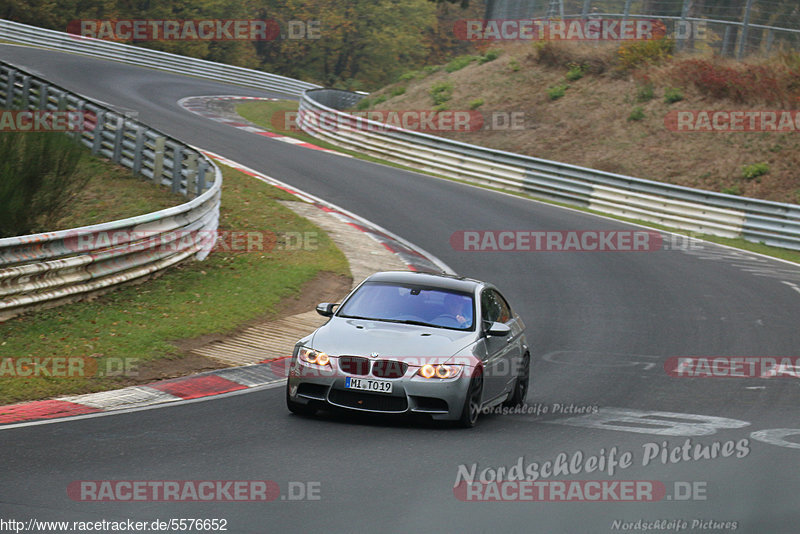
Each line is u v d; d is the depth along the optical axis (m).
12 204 47.12
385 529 18.47
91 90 131.50
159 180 69.81
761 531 19.56
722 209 91.69
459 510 20.03
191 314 44.28
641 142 115.94
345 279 58.75
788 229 87.94
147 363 35.66
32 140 50.75
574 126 123.69
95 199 64.25
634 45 130.75
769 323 54.88
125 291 47.00
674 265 74.06
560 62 138.50
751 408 34.38
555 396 35.78
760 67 117.00
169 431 26.17
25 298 39.75
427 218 83.88
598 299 60.00
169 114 124.50
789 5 120.75
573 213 94.62
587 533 18.98
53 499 19.19
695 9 130.00
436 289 32.84
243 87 194.25
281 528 18.17
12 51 154.88
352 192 91.31
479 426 29.70
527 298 59.12
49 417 27.22
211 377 35.03
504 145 123.69
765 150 107.50
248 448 24.61
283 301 50.69
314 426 27.84
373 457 24.31
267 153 106.62
